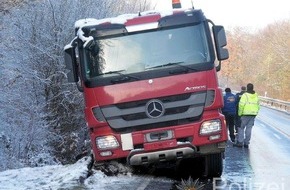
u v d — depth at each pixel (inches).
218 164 370.0
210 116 339.3
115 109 338.6
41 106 699.4
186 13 351.3
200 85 338.0
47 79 676.1
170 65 343.3
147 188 325.7
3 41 693.9
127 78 339.3
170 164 403.2
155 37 350.3
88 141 701.3
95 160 354.9
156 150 336.2
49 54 685.3
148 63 345.4
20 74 682.2
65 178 350.0
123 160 375.2
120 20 353.4
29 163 653.3
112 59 347.6
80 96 711.1
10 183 348.2
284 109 1670.8
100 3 778.8
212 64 342.0
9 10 718.5
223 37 348.2
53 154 701.3
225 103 693.3
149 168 398.0
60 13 706.8
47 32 701.3
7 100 678.5
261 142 679.7
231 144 655.8
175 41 349.1
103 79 341.4
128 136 336.8
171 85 337.1
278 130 879.7
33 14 707.4
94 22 359.3
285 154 538.0
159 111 335.9
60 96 710.5
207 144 340.8
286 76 2397.9
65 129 717.3
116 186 332.5
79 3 732.7
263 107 1814.7
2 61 681.0
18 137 676.1
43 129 696.4
